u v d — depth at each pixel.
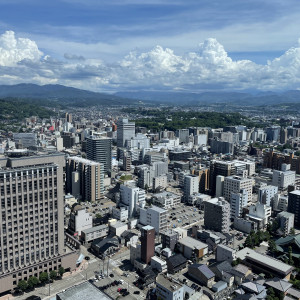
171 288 180.50
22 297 186.50
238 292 191.00
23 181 187.12
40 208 196.75
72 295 155.25
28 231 193.75
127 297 189.75
